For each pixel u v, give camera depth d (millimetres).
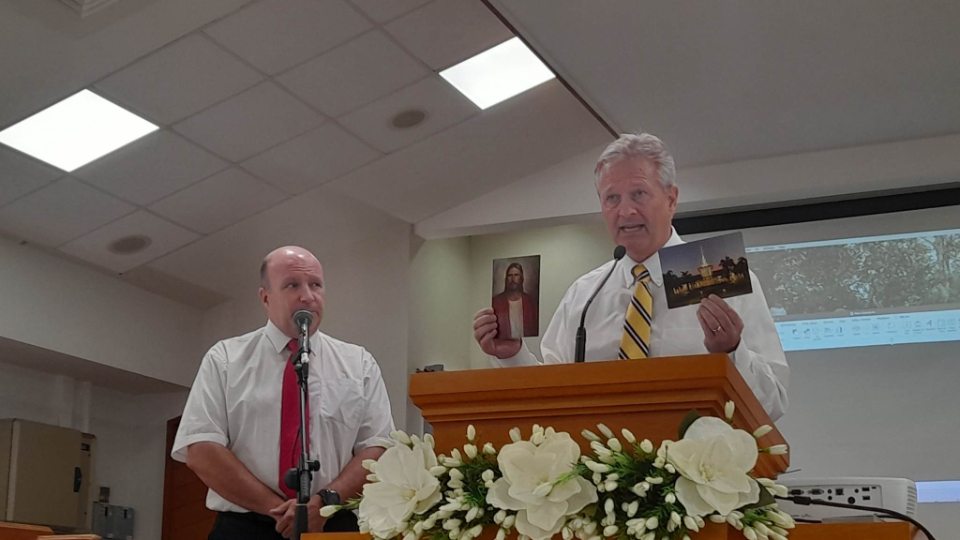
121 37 4234
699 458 1288
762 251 5691
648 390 1370
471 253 7535
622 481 1306
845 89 4855
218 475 2799
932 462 5109
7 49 4203
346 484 2838
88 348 6109
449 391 1452
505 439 1439
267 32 4418
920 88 4836
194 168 5375
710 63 4660
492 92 5301
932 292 5363
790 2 4137
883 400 5277
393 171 5898
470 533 1342
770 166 5621
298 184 5812
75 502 6285
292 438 2910
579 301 2561
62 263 6027
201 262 6391
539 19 4387
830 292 5520
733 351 1819
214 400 2926
